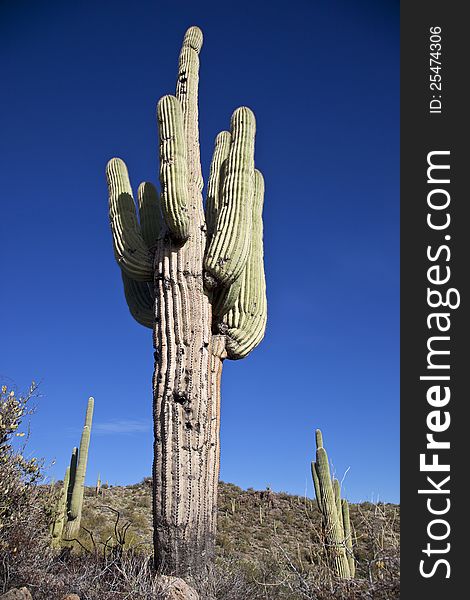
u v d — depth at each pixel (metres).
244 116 7.39
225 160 7.71
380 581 4.93
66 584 5.64
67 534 11.53
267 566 6.57
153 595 5.25
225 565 7.13
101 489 24.44
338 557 5.78
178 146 6.90
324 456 10.08
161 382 6.68
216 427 7.02
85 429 13.59
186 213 6.81
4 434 5.97
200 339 6.80
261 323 7.81
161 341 6.83
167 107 7.02
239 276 7.09
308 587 5.16
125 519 18.30
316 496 10.05
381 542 5.03
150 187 8.66
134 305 8.12
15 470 6.20
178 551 6.17
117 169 7.94
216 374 7.20
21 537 5.84
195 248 7.05
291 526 17.84
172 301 6.89
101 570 6.05
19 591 4.89
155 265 7.18
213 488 6.70
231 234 6.98
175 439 6.44
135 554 7.09
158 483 6.41
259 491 23.72
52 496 7.32
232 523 18.84
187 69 7.91
